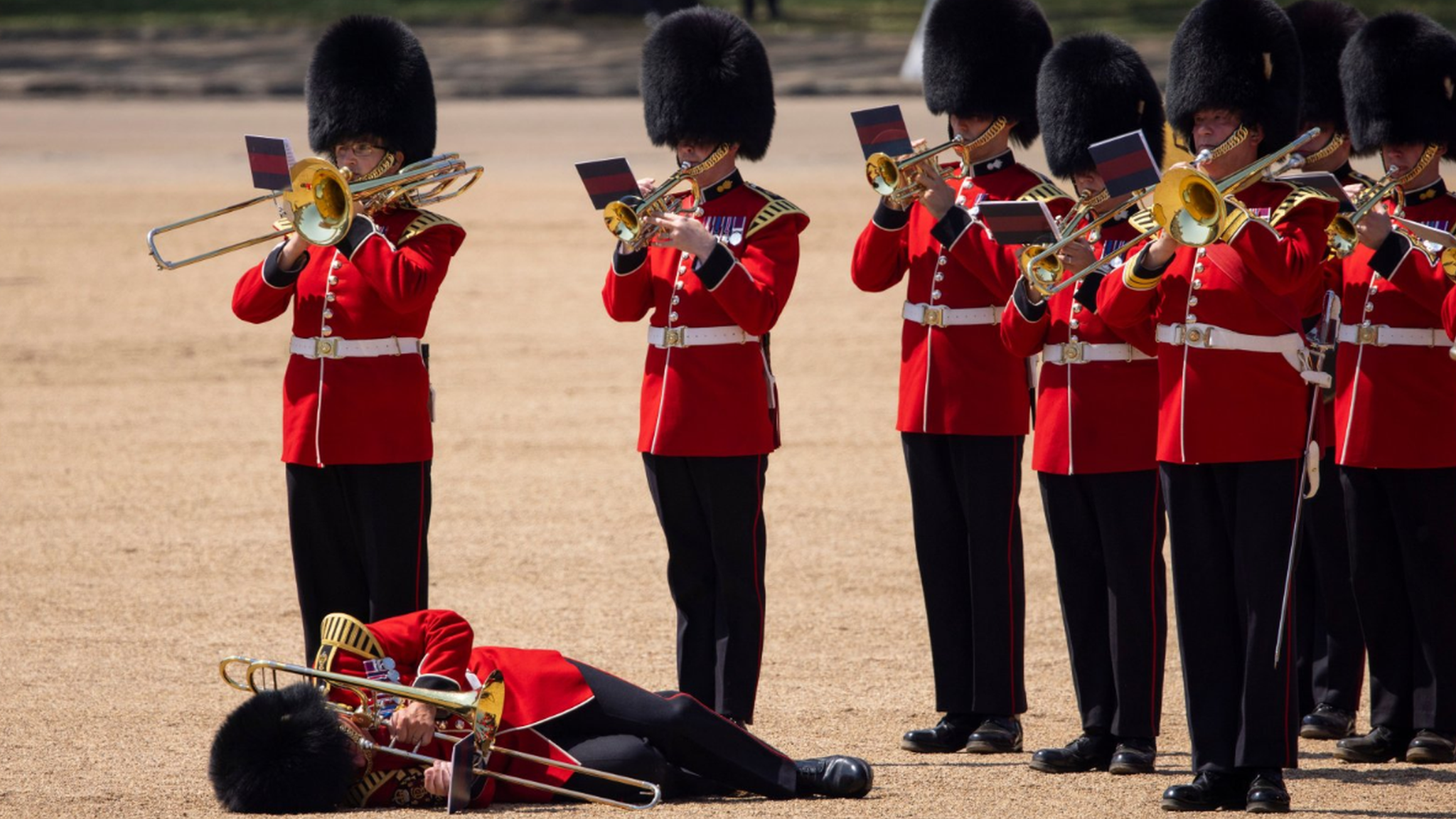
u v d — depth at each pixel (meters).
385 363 23.44
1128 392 23.59
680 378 24.12
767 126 25.03
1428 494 23.92
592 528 38.78
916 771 23.12
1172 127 22.75
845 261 75.75
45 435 47.84
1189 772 23.14
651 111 24.86
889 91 148.62
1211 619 21.53
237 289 23.98
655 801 20.09
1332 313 23.91
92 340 61.12
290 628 31.11
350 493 23.58
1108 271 22.84
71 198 90.88
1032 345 23.59
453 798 19.48
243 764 19.55
